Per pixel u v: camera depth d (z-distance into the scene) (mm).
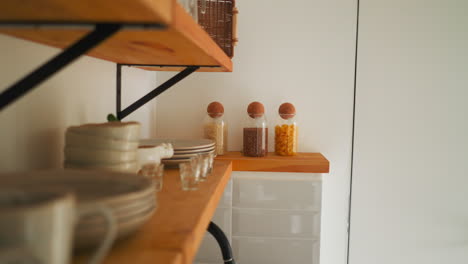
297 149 2299
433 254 2301
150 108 2207
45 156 1007
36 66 946
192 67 1433
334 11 2250
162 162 1258
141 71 1983
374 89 2264
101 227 467
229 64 1523
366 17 2244
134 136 822
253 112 2037
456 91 2242
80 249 471
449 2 2221
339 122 2281
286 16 2262
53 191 383
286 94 2285
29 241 328
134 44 901
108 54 1161
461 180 2268
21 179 589
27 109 918
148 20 615
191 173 960
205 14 1961
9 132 850
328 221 2330
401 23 2240
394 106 2266
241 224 1990
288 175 1987
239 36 2279
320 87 2275
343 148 2291
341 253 2336
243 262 1991
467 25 2219
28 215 327
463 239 2279
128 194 509
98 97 1371
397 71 2254
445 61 2238
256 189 1977
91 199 508
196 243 645
